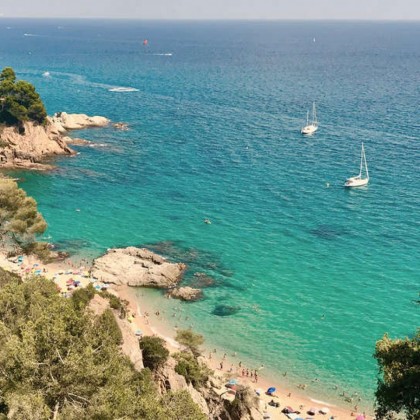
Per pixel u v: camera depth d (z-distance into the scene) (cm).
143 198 11969
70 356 2764
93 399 2728
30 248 6675
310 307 8088
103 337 3148
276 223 10694
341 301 8206
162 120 19375
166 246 9831
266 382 6700
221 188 12588
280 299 8294
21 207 6372
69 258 9331
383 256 9381
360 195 12075
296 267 9112
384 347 3192
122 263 8969
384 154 15162
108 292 8050
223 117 19988
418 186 12562
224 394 6041
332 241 9925
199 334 7512
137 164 14238
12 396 2633
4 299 3931
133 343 5347
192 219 10919
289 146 16075
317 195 12100
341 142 16500
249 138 17000
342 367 6962
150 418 2911
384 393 2966
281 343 7388
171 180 13088
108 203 11669
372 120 19425
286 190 12419
